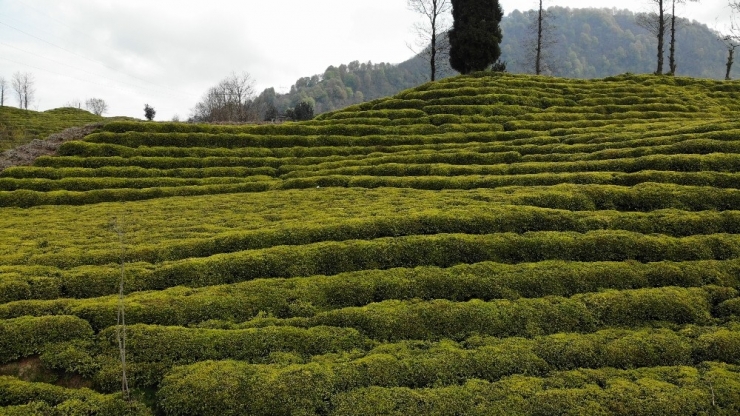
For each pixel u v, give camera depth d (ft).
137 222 80.64
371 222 69.82
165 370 42.19
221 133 141.08
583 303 50.01
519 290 53.72
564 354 42.55
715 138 98.17
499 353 42.78
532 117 151.02
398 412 36.37
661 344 43.24
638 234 63.36
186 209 89.04
